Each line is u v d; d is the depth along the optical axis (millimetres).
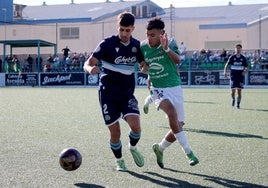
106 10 59062
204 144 10109
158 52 7551
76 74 40500
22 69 43781
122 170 7551
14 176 7148
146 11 58188
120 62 7270
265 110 18078
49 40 54375
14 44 43719
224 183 6820
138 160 7566
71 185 6660
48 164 7996
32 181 6859
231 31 50094
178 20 53531
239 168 7758
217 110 18109
